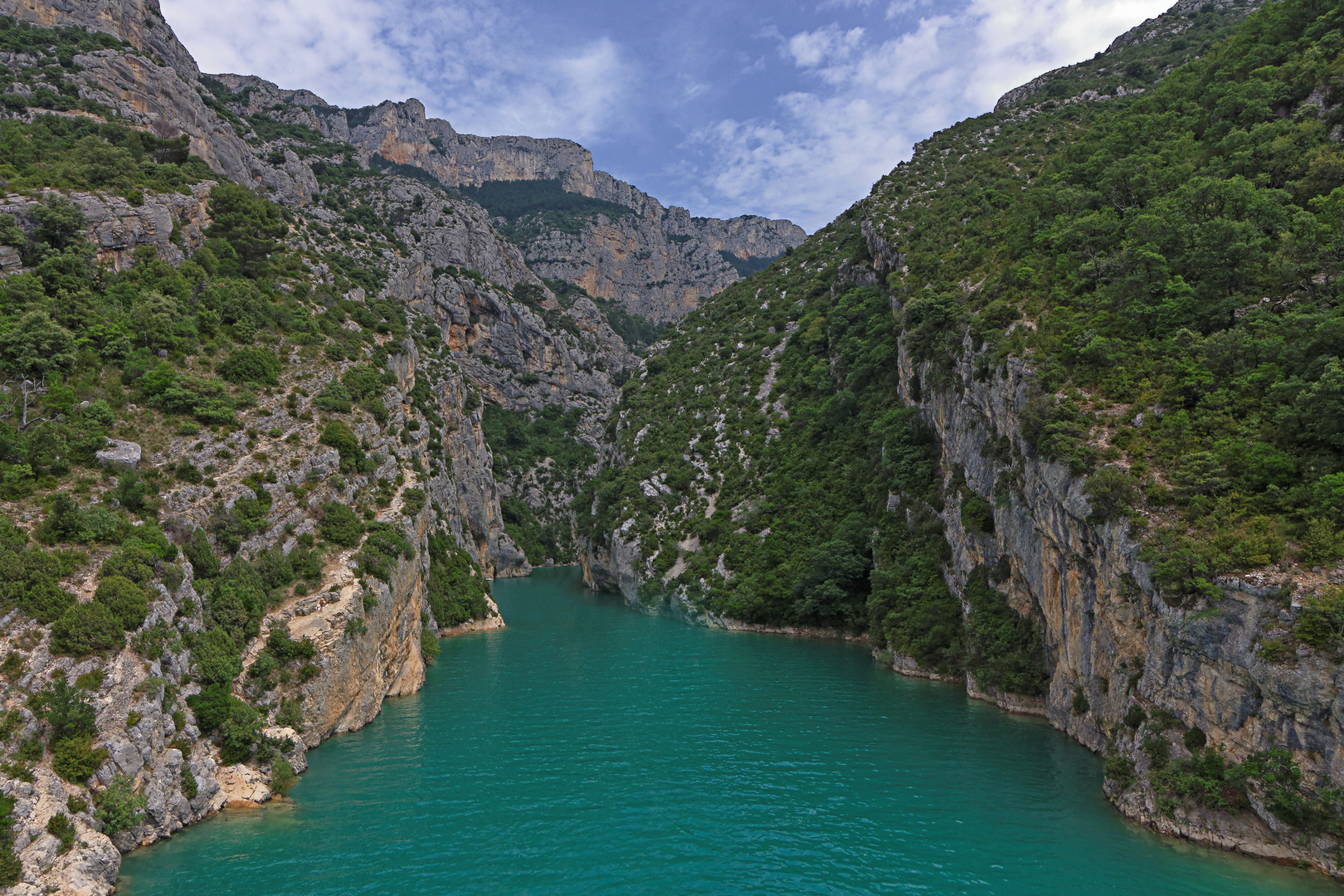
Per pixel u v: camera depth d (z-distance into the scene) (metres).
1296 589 24.48
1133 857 25.58
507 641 71.12
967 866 25.38
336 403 54.75
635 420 124.56
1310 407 28.38
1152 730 29.03
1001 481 46.25
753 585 78.00
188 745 29.27
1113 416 37.00
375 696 44.59
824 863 25.72
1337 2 54.41
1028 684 43.59
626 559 98.69
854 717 43.72
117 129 72.69
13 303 41.97
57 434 35.81
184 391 44.91
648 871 25.08
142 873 24.38
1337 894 22.16
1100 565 33.69
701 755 37.03
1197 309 38.44
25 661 24.95
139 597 28.80
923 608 56.69
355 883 24.12
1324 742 22.98
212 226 66.00
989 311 51.22
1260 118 51.00
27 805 21.66
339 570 44.12
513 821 29.14
